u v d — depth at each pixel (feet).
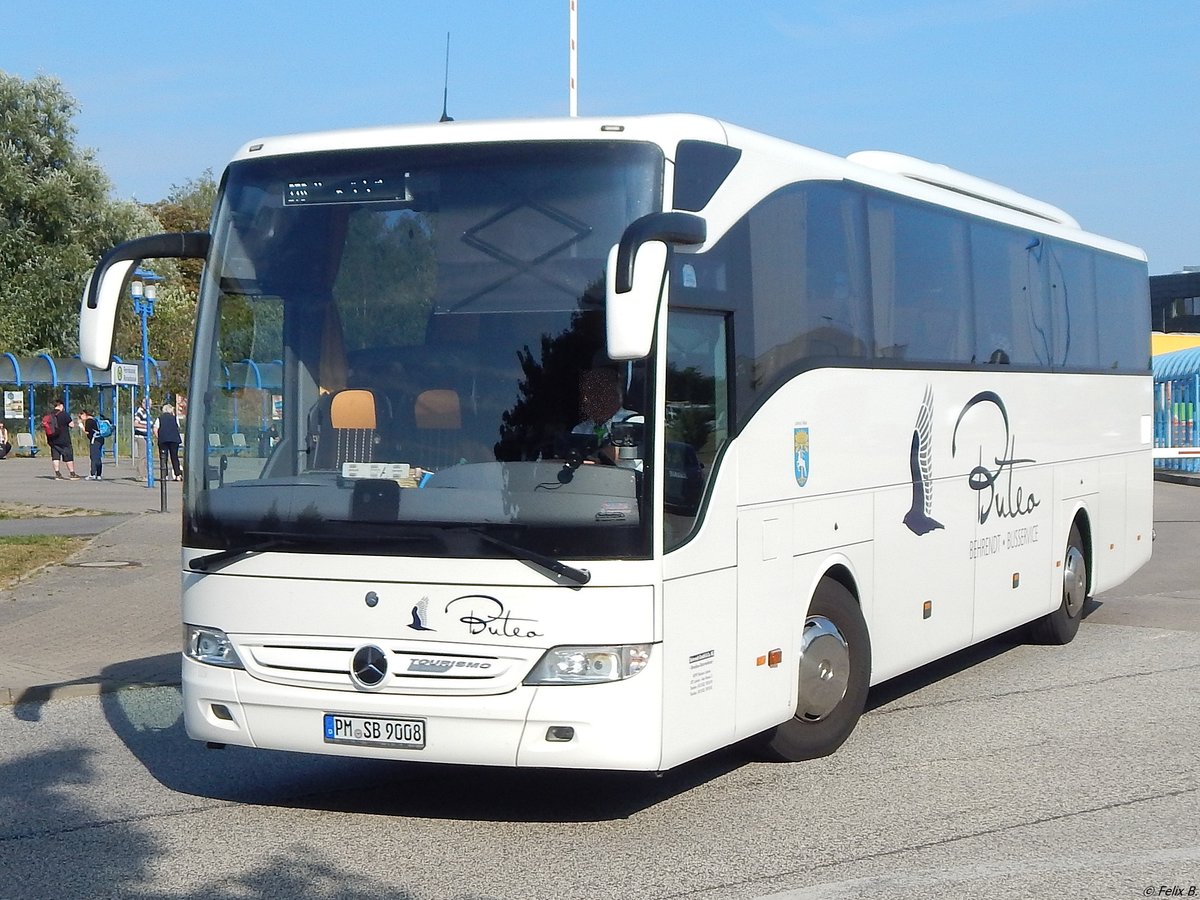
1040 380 39.32
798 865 20.93
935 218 33.14
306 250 23.32
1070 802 24.49
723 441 23.57
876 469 29.58
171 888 20.08
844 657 27.89
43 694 34.65
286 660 22.35
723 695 23.39
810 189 27.22
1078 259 42.98
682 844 22.15
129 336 162.09
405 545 21.66
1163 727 30.55
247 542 22.54
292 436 22.75
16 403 154.10
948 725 31.04
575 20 53.47
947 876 20.27
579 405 21.63
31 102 172.76
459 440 21.93
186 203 283.79
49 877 20.63
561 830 23.04
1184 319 213.25
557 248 22.17
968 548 34.42
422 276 22.59
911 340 31.48
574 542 21.15
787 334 25.93
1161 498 94.94
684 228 20.10
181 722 32.07
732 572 23.70
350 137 23.63
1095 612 49.11
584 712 21.07
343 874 20.68
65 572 55.42
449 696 21.49
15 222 170.71
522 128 22.84
